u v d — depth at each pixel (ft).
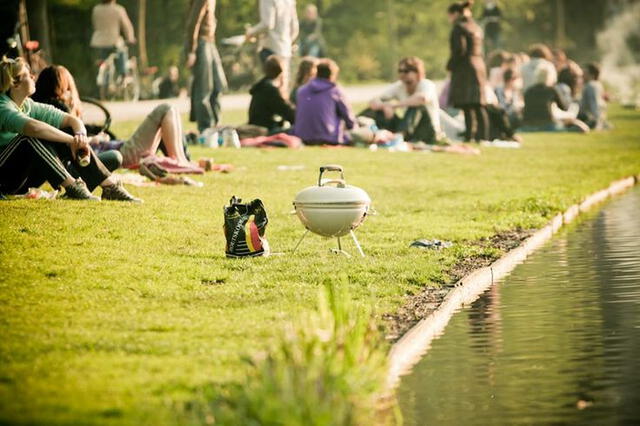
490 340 57.47
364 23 411.95
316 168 122.11
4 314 55.21
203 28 145.89
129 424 39.81
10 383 44.27
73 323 53.67
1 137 82.12
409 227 88.79
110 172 90.53
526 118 203.92
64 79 89.92
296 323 52.80
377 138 146.92
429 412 45.73
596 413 45.37
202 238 77.25
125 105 214.69
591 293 69.36
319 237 81.25
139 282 62.69
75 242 71.72
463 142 168.66
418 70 154.81
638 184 138.21
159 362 47.19
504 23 448.24
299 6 395.14
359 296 62.64
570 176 132.26
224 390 43.01
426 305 62.59
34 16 214.69
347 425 40.42
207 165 111.55
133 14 323.98
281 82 146.61
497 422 44.55
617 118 248.32
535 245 89.56
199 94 146.10
